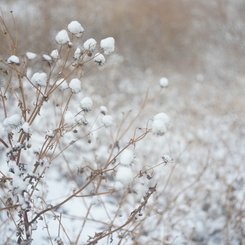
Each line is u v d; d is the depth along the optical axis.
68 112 1.72
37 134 3.47
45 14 5.46
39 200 2.43
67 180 3.13
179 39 9.09
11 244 1.99
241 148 4.74
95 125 4.09
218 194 3.59
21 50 4.04
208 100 6.53
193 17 10.67
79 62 1.76
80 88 1.70
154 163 3.87
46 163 1.81
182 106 6.05
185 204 3.29
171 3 11.01
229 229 3.22
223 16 10.89
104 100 5.13
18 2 5.89
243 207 3.49
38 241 2.19
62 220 2.60
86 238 2.46
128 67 7.37
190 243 2.98
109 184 3.26
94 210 2.91
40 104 1.76
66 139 3.61
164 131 1.61
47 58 1.78
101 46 1.69
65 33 1.71
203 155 4.29
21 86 1.81
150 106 5.88
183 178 3.70
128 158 1.46
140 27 8.80
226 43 9.73
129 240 2.52
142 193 3.18
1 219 2.21
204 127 5.27
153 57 7.93
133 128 4.78
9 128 1.63
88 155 3.49
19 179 1.66
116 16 8.64
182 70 8.09
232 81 7.85
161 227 2.97
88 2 8.19
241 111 5.92
